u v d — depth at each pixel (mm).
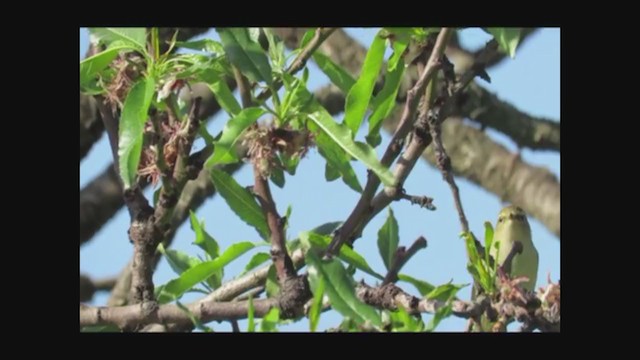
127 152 7699
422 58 8859
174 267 9180
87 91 8289
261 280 8938
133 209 8461
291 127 8352
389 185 8281
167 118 8484
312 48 8617
